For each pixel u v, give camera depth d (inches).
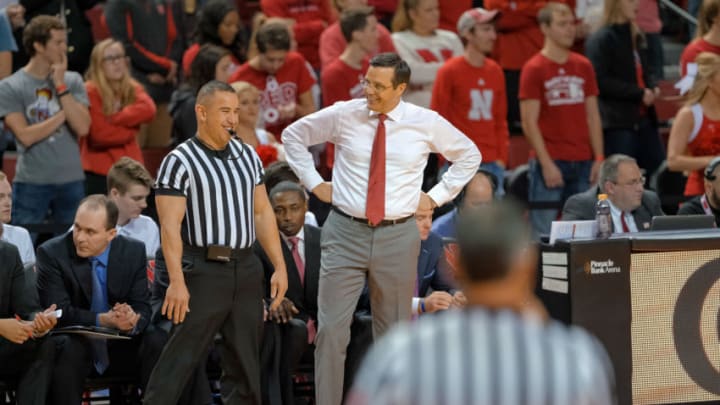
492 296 365.1
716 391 733.3
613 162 951.0
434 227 947.3
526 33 1333.7
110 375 826.2
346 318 780.6
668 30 1577.3
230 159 757.3
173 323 754.8
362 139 776.3
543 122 1194.0
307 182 792.9
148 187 923.4
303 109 1176.2
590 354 341.7
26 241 907.4
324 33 1222.9
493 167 1163.9
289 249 862.5
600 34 1250.0
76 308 813.9
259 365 804.6
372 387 339.0
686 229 774.5
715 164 966.4
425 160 786.2
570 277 707.4
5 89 1043.9
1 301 786.2
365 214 769.6
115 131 1100.5
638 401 723.4
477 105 1152.2
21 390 776.9
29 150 1048.8
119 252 836.0
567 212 973.8
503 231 366.0
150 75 1268.5
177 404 796.6
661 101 1400.1
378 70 756.6
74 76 1077.8
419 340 344.8
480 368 336.5
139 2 1269.7
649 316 722.8
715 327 733.3
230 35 1195.3
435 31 1246.9
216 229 746.8
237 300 757.9
